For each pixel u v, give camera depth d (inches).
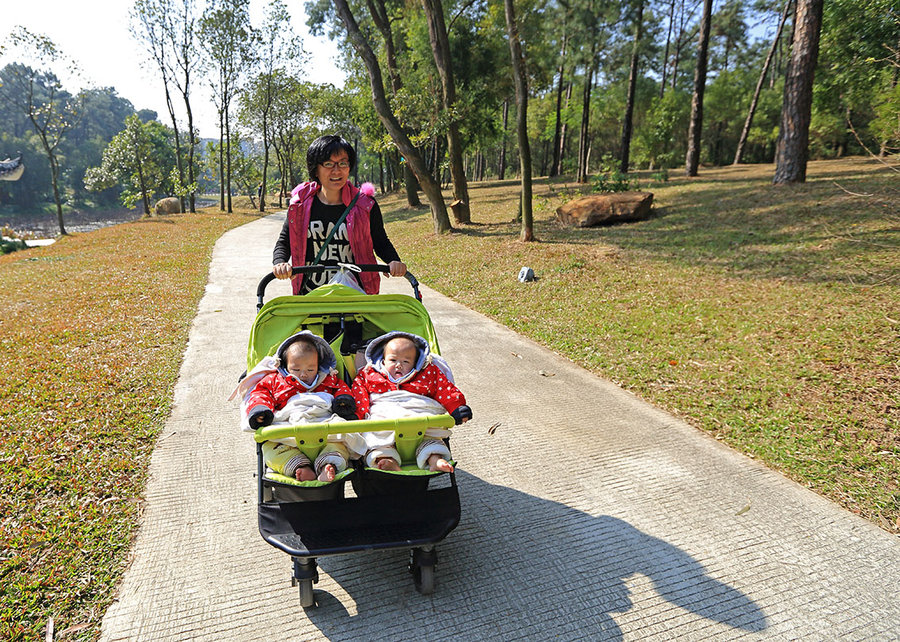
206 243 699.4
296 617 115.2
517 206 852.0
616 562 134.8
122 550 132.1
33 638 107.0
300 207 147.6
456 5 973.2
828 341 254.2
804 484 169.6
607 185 732.0
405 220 912.3
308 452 112.8
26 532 133.3
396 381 123.6
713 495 163.3
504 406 219.6
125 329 294.0
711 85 1736.0
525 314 341.4
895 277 317.4
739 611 120.6
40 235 1660.9
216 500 152.9
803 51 589.9
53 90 1078.4
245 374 130.9
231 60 1332.4
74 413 193.6
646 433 200.2
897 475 168.2
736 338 272.8
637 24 1025.5
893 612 121.3
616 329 301.4
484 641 110.5
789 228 457.7
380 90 626.2
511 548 138.9
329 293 141.8
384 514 112.3
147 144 1438.2
